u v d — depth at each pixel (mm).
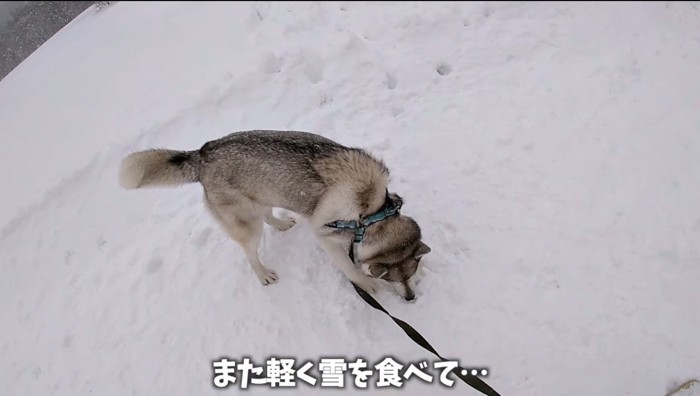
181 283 3434
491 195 3617
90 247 3748
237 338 3123
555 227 3393
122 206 3930
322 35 5074
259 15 5516
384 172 2850
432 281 3205
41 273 3656
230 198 3008
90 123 4543
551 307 3039
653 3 4938
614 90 4188
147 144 4305
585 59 4523
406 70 4648
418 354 2922
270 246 3512
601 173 3646
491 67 4617
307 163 2785
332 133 4148
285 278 3334
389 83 4668
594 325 2941
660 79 4191
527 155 3836
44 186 4074
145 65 5105
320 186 2785
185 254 3564
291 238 3525
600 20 4887
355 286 3215
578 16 4980
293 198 2881
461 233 3422
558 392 2738
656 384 2715
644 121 3910
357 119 4277
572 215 3441
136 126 4434
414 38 5004
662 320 2924
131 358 3158
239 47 5078
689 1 4887
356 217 2816
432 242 3389
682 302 2977
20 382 3186
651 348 2832
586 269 3176
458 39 4938
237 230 3121
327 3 5629
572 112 4086
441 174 3781
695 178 3508
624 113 3998
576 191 3566
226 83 4652
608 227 3348
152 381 3053
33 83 4953
